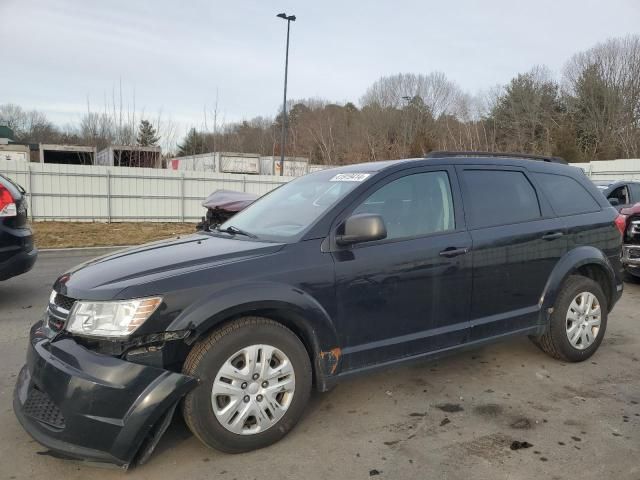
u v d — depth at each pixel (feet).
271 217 12.66
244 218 13.64
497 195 13.65
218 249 10.91
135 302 9.08
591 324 15.02
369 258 11.19
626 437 10.63
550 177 15.07
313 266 10.57
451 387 13.20
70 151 126.93
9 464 9.71
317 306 10.48
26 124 226.99
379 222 10.45
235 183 74.28
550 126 160.97
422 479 9.20
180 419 11.38
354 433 10.85
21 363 14.90
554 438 10.60
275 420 10.21
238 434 9.82
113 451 8.71
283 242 10.85
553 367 14.56
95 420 8.73
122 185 67.41
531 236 13.70
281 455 10.00
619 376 13.93
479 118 170.19
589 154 139.44
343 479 9.22
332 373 10.88
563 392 12.88
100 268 10.44
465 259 12.46
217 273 9.80
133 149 94.12
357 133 135.95
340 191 12.01
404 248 11.67
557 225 14.37
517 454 10.00
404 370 14.35
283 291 10.10
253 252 10.52
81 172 65.00
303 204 12.46
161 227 61.98
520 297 13.62
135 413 8.75
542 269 13.98
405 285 11.62
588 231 15.07
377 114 164.86
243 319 9.98
